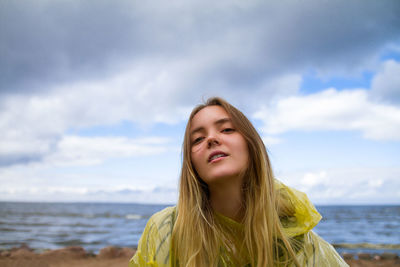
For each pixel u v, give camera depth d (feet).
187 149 3.91
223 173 3.43
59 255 18.43
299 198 3.87
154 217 3.96
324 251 3.91
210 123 3.75
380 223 100.17
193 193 3.83
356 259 22.09
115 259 19.35
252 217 3.69
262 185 3.69
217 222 3.86
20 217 118.93
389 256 22.39
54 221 97.86
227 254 3.70
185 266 3.50
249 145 3.77
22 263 15.08
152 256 3.53
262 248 3.49
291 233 3.66
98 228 72.23
